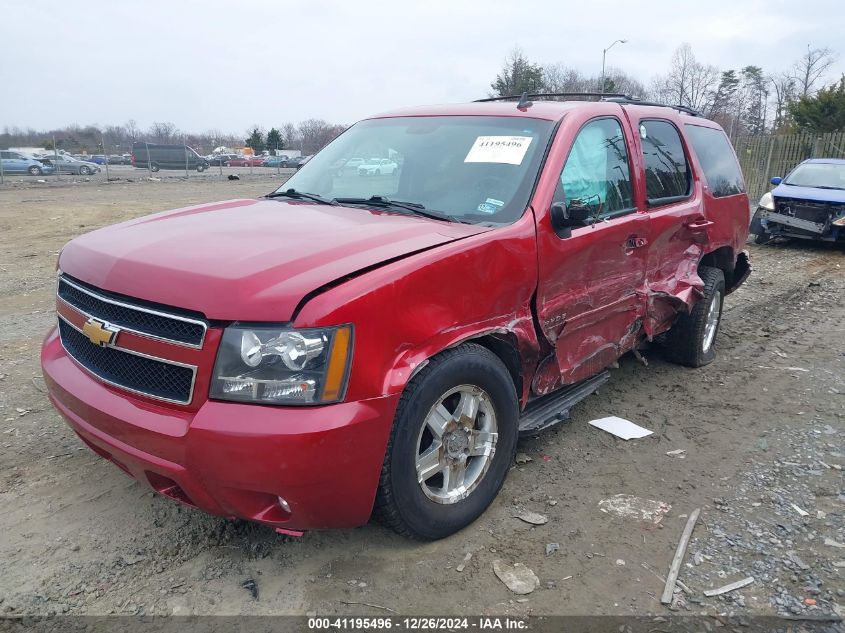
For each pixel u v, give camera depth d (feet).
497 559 10.07
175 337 8.54
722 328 23.24
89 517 10.97
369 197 12.88
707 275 18.31
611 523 11.05
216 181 107.24
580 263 12.32
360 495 8.77
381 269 8.95
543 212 11.41
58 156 122.11
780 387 17.29
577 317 12.53
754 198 73.05
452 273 9.68
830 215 39.32
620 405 16.10
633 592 9.38
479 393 10.45
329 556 10.08
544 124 12.64
